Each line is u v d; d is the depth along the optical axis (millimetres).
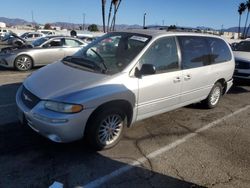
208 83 6434
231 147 5074
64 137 4012
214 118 6469
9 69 11320
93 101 4074
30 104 4215
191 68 5793
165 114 6430
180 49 5539
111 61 4852
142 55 4828
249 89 9844
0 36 35531
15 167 3926
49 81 4395
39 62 11477
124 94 4430
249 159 4691
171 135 5367
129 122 4836
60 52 11898
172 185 3842
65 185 3654
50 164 4062
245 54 10211
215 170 4285
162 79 5086
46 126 3979
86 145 4531
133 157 4441
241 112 7070
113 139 4605
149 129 5539
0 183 3588
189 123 6039
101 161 4246
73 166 4062
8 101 6586
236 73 9719
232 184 3977
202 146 5023
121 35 5406
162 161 4410
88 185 3697
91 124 4223
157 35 5188
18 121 5336
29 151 4332
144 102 4871
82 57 5152
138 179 3906
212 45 6531
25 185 3588
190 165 4363
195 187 3842
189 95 5902
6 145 4445
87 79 4348
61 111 3957
